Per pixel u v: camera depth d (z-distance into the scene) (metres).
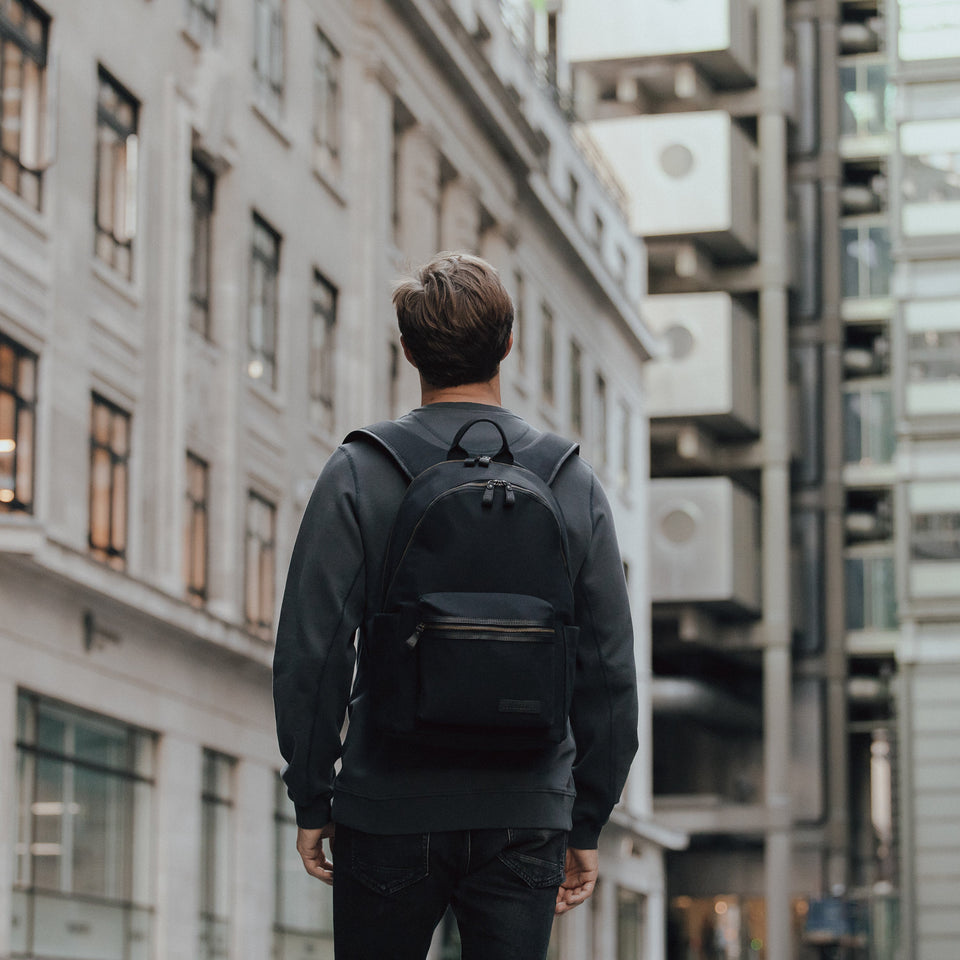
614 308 55.28
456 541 3.77
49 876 21.97
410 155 37.94
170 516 25.75
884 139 76.00
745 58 71.56
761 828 68.62
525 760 3.79
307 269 32.06
